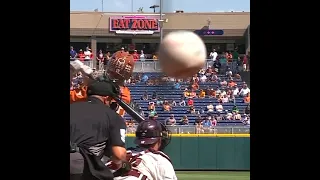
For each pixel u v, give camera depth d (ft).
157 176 13.33
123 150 12.39
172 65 9.12
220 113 70.64
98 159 11.82
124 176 12.97
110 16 106.11
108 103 13.14
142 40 99.81
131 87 70.33
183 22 96.48
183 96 69.62
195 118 67.92
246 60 81.10
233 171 53.42
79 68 13.53
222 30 107.34
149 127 13.92
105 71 13.87
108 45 107.14
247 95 74.43
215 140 53.93
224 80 77.97
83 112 12.15
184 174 50.47
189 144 53.83
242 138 53.72
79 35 108.88
